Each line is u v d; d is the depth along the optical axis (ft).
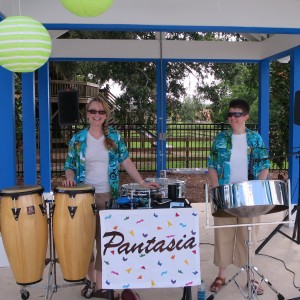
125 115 36.24
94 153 9.31
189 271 7.88
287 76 24.47
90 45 20.33
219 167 9.78
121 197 8.83
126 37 32.60
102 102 9.29
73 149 9.41
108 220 7.73
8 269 11.73
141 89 35.58
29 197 8.42
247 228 9.15
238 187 7.76
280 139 25.30
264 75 20.98
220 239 9.93
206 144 33.14
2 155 12.07
